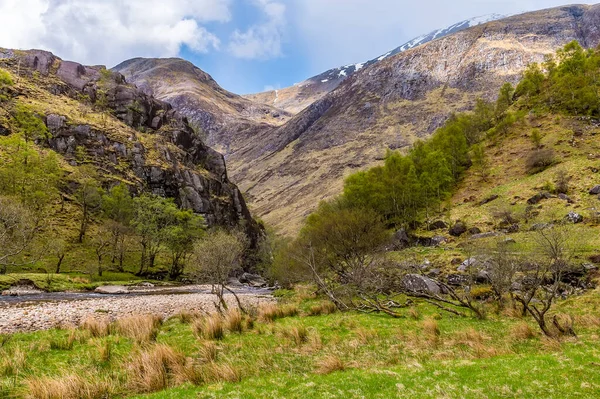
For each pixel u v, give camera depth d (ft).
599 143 289.94
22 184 297.74
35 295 177.68
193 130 642.63
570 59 422.00
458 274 142.92
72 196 346.54
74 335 75.82
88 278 241.96
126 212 336.29
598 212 183.32
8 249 159.63
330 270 181.16
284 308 111.34
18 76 489.26
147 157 448.24
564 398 34.37
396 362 56.54
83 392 45.32
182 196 444.55
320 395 39.68
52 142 390.01
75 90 537.24
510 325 79.87
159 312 133.39
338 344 69.62
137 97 545.44
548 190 238.68
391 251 189.78
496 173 313.32
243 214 530.27
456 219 249.34
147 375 50.08
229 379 49.98
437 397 36.32
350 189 280.51
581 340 60.75
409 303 117.08
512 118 375.86
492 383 39.65
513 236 179.01
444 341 68.44
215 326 78.23
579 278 119.96
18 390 46.62
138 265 313.53
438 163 308.81
